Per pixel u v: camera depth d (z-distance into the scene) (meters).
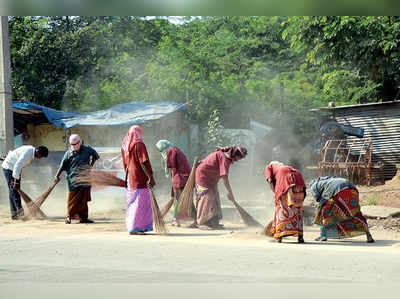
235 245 12.30
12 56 49.50
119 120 30.75
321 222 14.45
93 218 20.45
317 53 35.69
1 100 26.77
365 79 42.72
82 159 18.69
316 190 14.50
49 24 53.72
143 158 15.15
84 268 9.20
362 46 32.91
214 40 46.94
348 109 36.12
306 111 39.03
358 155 34.84
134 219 15.11
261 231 16.05
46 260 10.05
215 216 17.25
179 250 11.22
